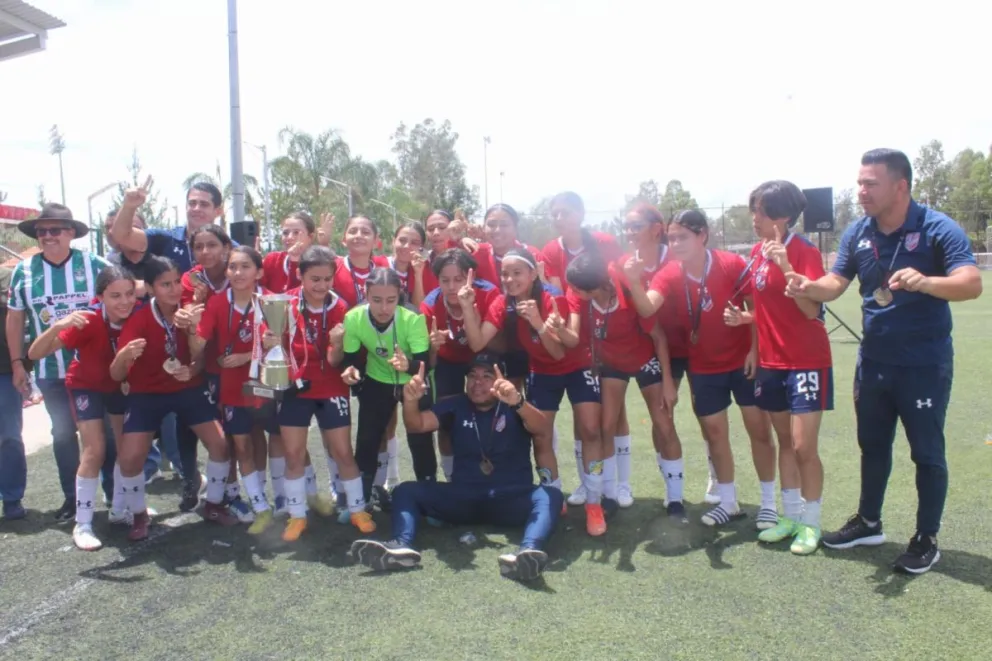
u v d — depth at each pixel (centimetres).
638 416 756
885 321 364
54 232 467
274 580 370
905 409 364
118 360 402
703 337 423
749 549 398
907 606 324
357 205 3200
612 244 509
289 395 423
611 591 347
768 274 392
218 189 529
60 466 475
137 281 457
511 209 507
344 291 488
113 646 304
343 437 433
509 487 417
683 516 443
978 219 4916
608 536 424
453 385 475
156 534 447
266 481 525
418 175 5822
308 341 421
